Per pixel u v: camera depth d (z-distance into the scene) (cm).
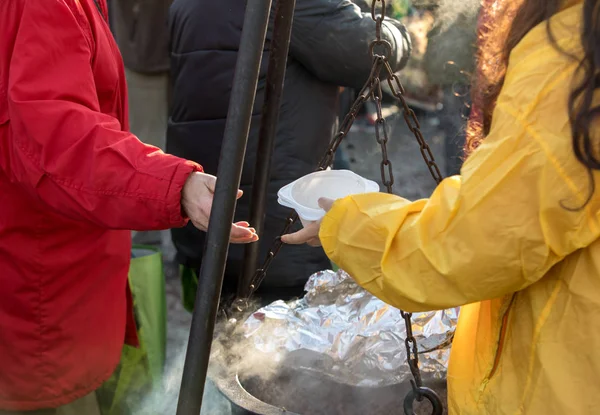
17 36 129
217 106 220
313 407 172
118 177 124
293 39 203
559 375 97
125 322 170
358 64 203
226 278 230
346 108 415
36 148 129
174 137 234
